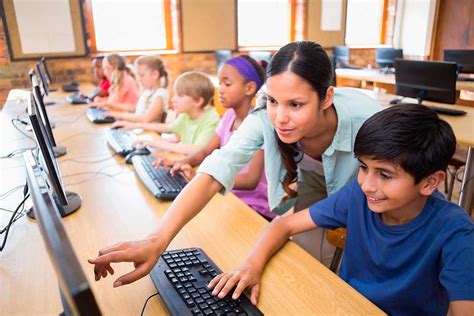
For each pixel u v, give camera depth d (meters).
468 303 0.70
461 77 3.78
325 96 0.89
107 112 2.64
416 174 0.75
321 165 1.26
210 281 0.79
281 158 1.14
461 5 5.50
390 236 0.84
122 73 3.04
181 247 0.95
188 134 2.05
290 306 0.74
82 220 1.10
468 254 0.73
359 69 4.83
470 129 2.01
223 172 0.98
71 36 4.32
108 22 4.64
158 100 2.51
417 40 6.03
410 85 2.59
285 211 1.31
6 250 0.96
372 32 6.36
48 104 3.09
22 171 1.51
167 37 5.02
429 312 0.84
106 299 0.77
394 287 0.84
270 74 0.86
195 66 5.13
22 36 4.06
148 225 1.07
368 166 0.78
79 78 4.48
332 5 5.71
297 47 0.85
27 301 0.77
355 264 0.94
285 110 0.86
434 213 0.80
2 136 2.06
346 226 0.96
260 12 5.46
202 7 4.97
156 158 1.57
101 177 1.43
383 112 0.79
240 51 5.36
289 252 0.93
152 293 0.79
